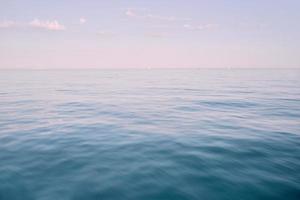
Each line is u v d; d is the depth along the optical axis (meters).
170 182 4.96
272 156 6.32
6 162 6.05
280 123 10.28
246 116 12.02
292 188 4.66
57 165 5.85
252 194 4.48
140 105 16.16
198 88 30.16
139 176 5.23
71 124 10.31
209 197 4.40
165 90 27.44
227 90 26.89
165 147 7.16
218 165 5.78
